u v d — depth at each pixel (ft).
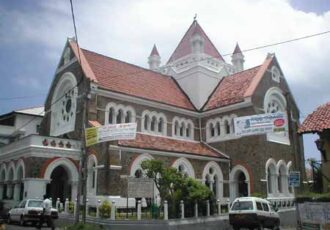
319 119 73.05
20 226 83.51
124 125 84.33
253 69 144.77
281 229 95.91
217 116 136.77
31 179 96.07
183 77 153.58
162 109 129.39
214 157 124.36
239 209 79.00
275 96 136.98
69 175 104.22
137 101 121.29
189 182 88.28
